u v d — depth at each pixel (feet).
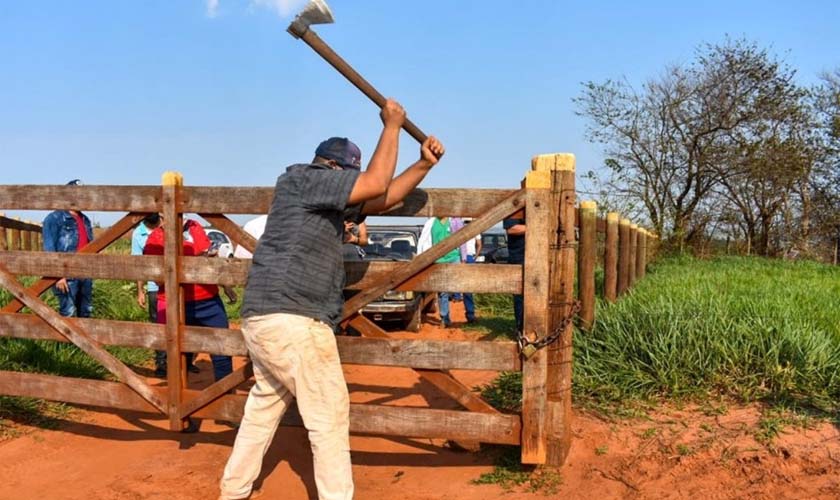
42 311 15.96
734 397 16.21
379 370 23.72
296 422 14.29
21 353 20.18
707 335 17.61
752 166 76.84
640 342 17.84
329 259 11.93
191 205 14.74
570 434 14.47
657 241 73.26
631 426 15.33
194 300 17.71
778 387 16.19
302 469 14.70
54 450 15.98
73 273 15.74
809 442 13.73
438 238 34.47
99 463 15.19
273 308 11.58
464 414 13.71
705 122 78.18
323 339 11.77
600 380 17.15
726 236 84.74
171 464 15.01
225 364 18.01
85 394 15.90
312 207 11.69
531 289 13.19
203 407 15.01
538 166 13.28
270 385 12.41
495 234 61.21
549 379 13.66
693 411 15.80
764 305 21.26
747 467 13.10
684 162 79.82
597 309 22.40
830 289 30.99
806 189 85.97
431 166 12.32
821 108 82.94
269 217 12.14
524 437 13.42
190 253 18.37
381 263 13.80
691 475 13.09
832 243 86.74
